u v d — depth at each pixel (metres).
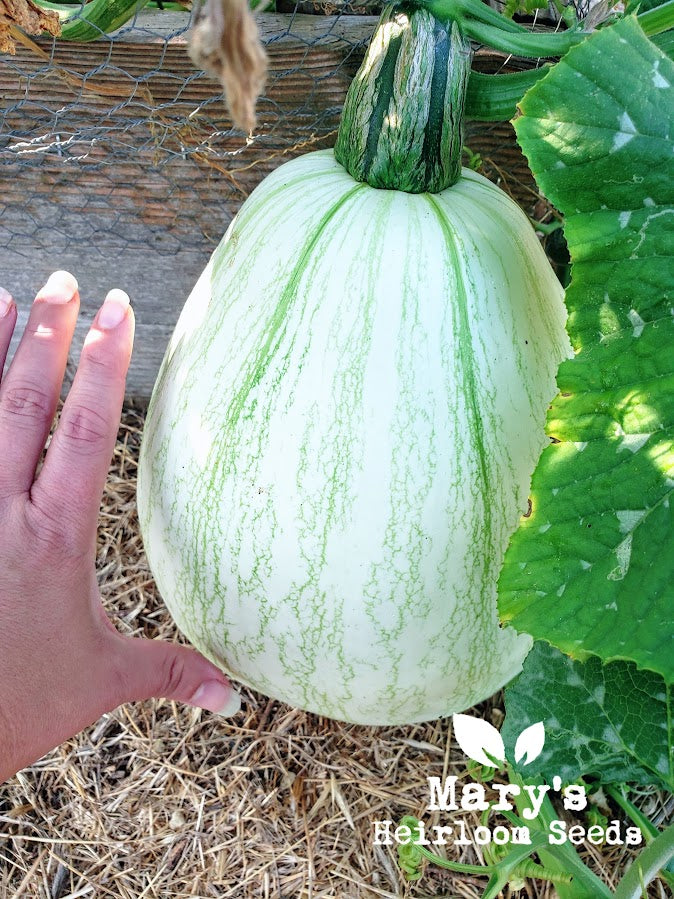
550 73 0.26
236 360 0.31
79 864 0.47
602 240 0.26
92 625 0.35
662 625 0.25
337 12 0.41
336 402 0.29
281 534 0.30
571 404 0.27
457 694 0.34
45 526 0.32
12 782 0.49
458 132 0.32
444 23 0.30
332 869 0.47
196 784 0.49
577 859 0.41
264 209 0.33
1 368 0.36
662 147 0.26
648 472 0.26
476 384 0.30
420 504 0.29
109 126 0.45
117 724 0.51
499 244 0.32
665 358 0.26
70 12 0.38
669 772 0.37
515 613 0.26
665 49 0.33
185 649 0.40
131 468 0.60
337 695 0.34
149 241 0.52
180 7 0.45
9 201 0.50
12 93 0.44
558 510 0.26
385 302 0.29
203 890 0.46
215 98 0.43
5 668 0.32
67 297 0.34
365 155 0.32
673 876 0.42
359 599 0.30
